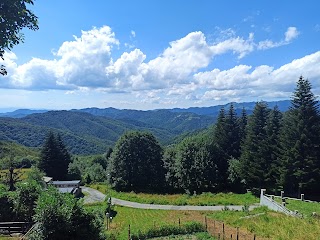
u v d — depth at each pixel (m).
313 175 47.00
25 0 6.73
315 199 47.22
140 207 48.97
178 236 26.75
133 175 67.56
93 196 62.03
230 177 63.25
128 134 70.44
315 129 47.69
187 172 65.19
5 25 6.57
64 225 16.20
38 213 16.30
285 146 49.84
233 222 29.95
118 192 64.44
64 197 17.39
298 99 49.12
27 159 89.19
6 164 65.06
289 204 34.81
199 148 67.31
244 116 75.25
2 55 6.93
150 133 72.19
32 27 7.02
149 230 27.25
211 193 59.44
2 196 25.55
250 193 56.00
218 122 72.31
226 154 68.19
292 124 49.38
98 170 90.31
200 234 26.78
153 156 69.31
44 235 16.03
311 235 22.23
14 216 25.30
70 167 83.31
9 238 19.72
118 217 41.50
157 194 61.34
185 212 41.62
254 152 57.28
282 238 22.61
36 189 25.83
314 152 47.38
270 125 56.66
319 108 48.16
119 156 68.56
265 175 54.75
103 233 18.73
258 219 29.44
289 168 48.97
